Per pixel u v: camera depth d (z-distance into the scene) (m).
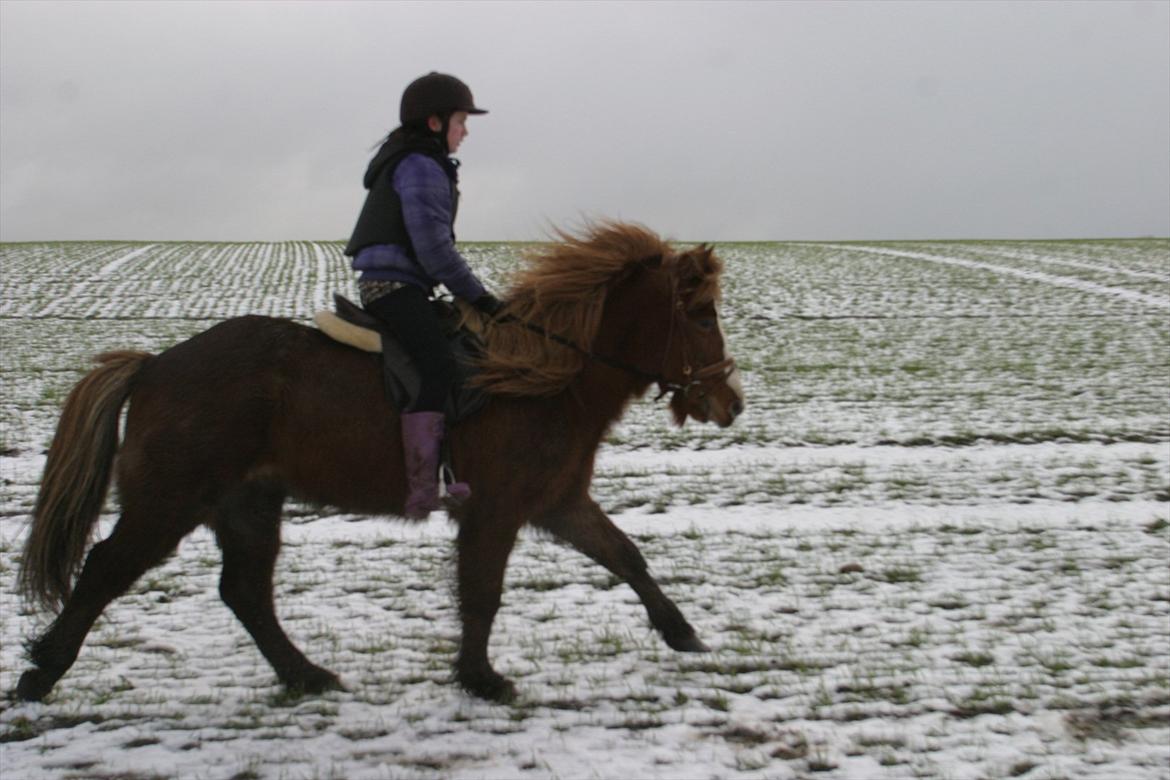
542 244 6.23
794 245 53.56
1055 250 47.53
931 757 5.38
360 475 5.86
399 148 5.84
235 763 5.31
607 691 6.30
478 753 5.42
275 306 31.86
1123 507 11.77
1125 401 18.66
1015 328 27.78
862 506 11.95
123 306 31.39
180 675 6.63
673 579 8.98
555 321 6.01
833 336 26.81
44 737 5.59
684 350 6.10
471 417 5.91
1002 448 15.20
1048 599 8.38
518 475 5.92
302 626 7.71
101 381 5.79
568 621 7.78
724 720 5.87
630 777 5.15
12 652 6.98
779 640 7.36
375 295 5.82
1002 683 6.42
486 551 5.95
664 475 13.52
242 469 5.71
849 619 7.86
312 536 10.45
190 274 38.56
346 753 5.43
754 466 14.02
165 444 5.57
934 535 10.60
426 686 6.42
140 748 5.48
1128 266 40.47
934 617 7.90
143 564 5.64
